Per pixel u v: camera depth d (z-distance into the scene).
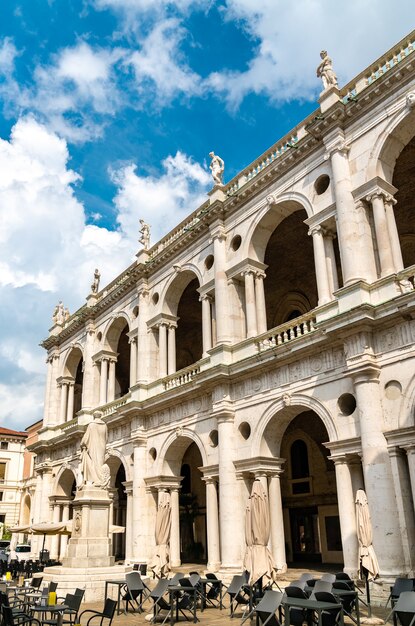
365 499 18.94
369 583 19.20
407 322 20.86
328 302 23.73
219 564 27.53
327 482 33.06
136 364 38.06
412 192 28.30
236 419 27.73
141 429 34.81
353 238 23.56
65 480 46.62
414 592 13.18
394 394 20.78
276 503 25.83
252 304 29.03
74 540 23.50
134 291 39.72
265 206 29.16
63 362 50.06
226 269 30.94
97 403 43.28
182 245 35.03
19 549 50.31
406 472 20.16
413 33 23.58
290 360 25.31
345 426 22.27
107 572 22.33
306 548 33.41
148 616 18.05
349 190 24.34
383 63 24.92
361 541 18.42
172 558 31.48
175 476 33.00
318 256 25.38
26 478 71.38
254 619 17.19
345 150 25.00
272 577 18.41
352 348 21.92
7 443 80.88
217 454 28.78
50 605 15.78
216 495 28.70
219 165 33.31
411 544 19.14
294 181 27.69
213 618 18.34
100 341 43.72
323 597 14.12
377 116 24.16
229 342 29.30
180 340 46.12
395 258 22.78
